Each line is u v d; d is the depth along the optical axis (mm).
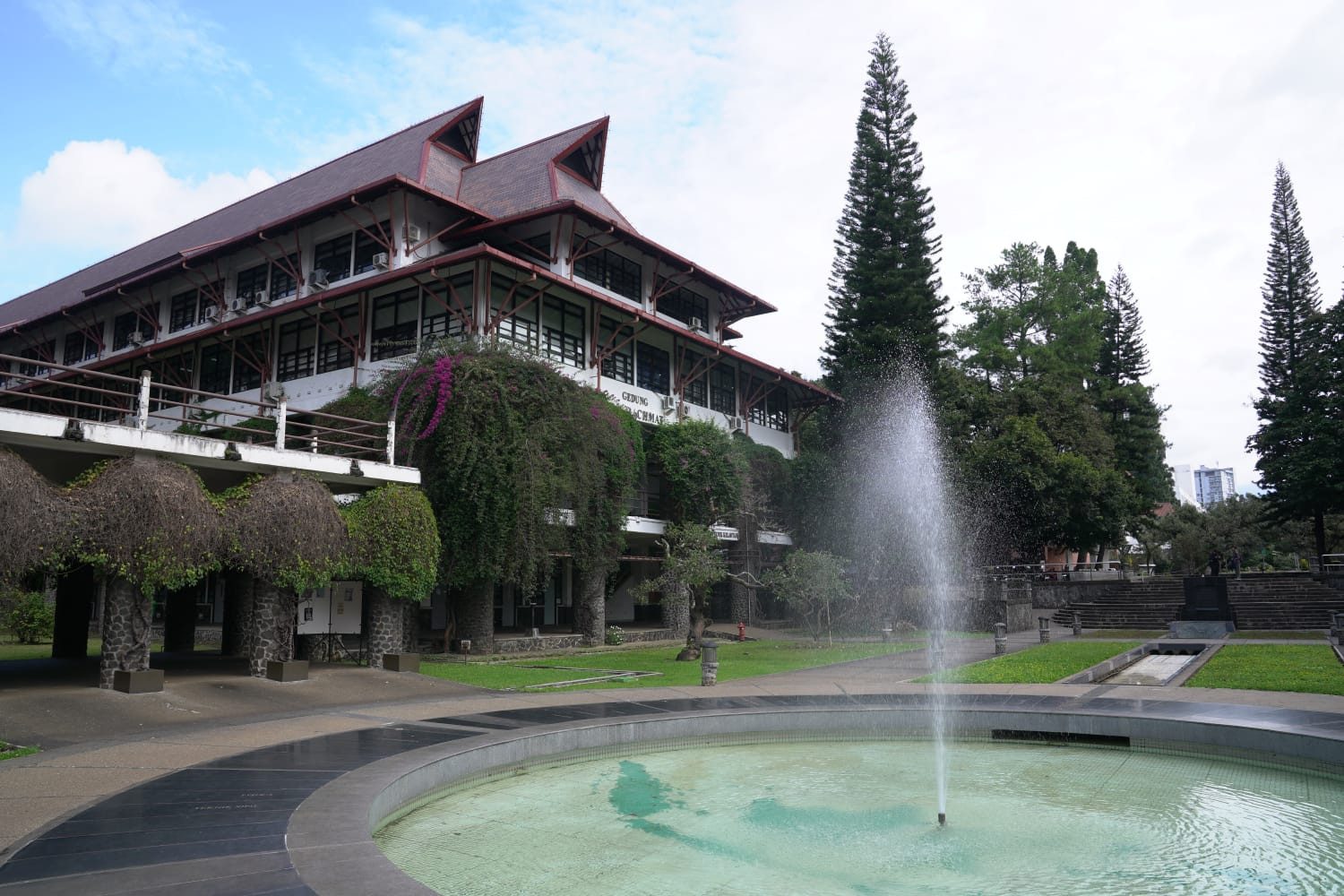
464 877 6336
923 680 17109
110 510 13008
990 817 7938
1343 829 7520
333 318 30297
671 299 37531
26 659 20109
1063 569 45500
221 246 32125
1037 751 11102
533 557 22656
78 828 6348
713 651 16609
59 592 20281
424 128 36500
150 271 34438
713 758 10727
